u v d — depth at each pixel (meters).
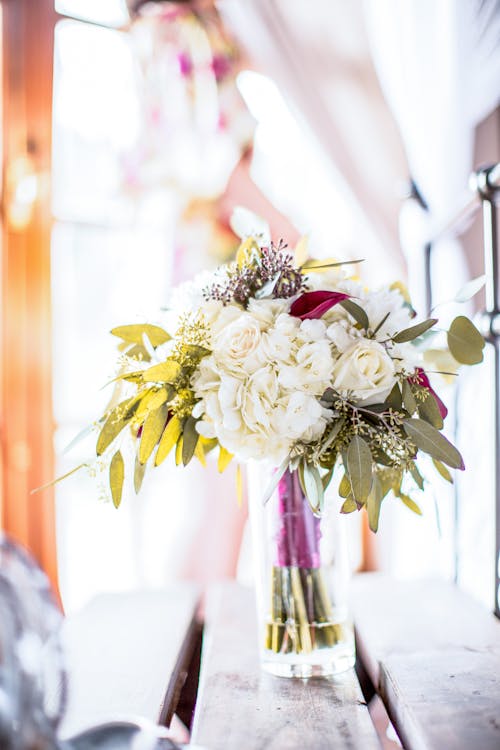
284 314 0.85
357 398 0.84
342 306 0.86
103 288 2.37
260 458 0.85
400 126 1.96
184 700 1.12
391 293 0.95
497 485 1.23
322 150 2.13
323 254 2.47
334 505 0.95
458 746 0.70
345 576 0.98
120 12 2.37
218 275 0.93
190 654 1.22
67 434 2.29
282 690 0.90
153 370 0.83
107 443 0.87
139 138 2.40
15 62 2.15
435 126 1.83
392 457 0.85
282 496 0.95
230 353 0.84
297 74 2.08
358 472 0.79
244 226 1.04
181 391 0.87
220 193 2.43
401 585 1.43
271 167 2.47
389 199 2.15
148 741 0.62
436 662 0.96
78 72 2.32
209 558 2.39
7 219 2.12
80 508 2.32
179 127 2.40
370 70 2.10
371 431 0.82
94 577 2.33
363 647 1.08
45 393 2.18
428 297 1.84
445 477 0.91
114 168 2.38
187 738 1.10
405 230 2.03
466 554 1.68
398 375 0.85
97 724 0.65
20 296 2.13
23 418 2.14
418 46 1.82
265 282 0.90
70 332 2.31
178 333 0.88
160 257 2.41
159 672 0.97
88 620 1.25
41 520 2.16
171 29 2.37
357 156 2.14
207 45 2.39
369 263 2.35
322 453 0.85
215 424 0.84
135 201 2.40
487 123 2.06
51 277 2.20
